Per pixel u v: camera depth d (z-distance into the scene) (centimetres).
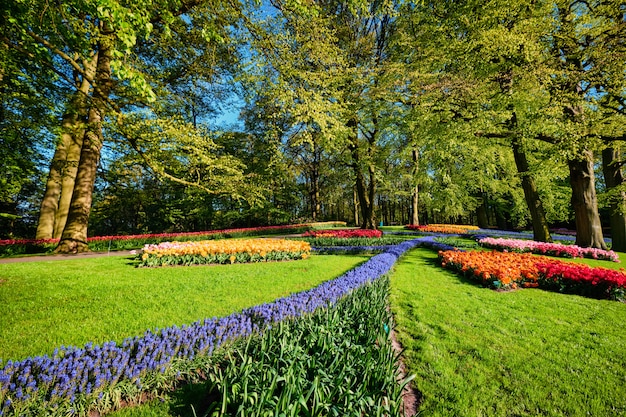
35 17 570
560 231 2908
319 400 194
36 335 366
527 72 952
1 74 820
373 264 718
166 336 275
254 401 188
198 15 738
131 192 2602
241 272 780
